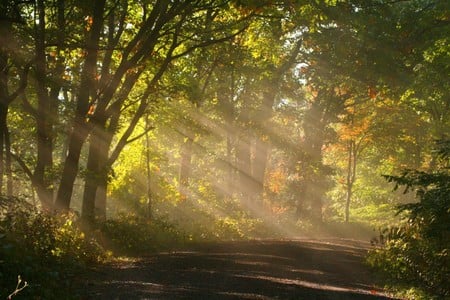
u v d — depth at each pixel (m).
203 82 33.00
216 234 29.16
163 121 26.48
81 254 14.26
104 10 17.70
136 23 21.19
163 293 9.80
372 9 23.89
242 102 36.34
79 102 18.02
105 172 20.25
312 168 44.78
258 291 10.67
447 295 12.11
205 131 27.23
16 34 14.88
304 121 44.59
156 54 20.48
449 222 12.32
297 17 19.14
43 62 15.93
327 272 15.38
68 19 17.47
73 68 19.30
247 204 38.19
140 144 29.91
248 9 16.92
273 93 36.38
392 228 17.47
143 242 20.30
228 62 26.36
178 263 15.23
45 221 13.72
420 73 25.94
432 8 25.20
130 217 23.34
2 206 12.66
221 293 10.12
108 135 22.11
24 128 22.89
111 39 20.70
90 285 10.63
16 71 17.34
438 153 12.98
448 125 35.41
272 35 24.03
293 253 20.92
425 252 13.63
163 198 30.20
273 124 40.53
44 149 20.53
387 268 15.34
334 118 45.06
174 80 23.42
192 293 9.95
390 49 24.92
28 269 9.76
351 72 28.83
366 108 49.59
